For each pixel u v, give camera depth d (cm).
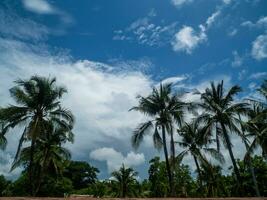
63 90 3008
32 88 2927
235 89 3294
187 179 5834
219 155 3566
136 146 3069
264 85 3186
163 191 6025
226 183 5619
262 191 5288
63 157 3800
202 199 1533
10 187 5706
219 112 3234
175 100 3186
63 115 3003
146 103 3164
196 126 3331
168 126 3077
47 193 5128
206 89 3384
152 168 6400
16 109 2862
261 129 3441
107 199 1517
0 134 2850
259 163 5347
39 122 2844
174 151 3092
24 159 3519
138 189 5966
